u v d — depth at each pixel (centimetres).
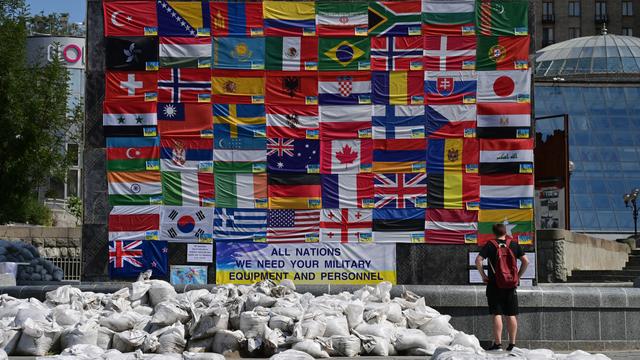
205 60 2244
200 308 1645
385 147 2236
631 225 7256
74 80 6806
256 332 1589
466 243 2222
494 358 1374
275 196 2228
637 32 13350
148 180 2233
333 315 1628
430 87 2245
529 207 2228
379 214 2227
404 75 2245
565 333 1930
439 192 2231
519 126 2241
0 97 4144
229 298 1661
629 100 7631
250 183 2231
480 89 2248
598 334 1931
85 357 1399
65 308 1662
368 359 1545
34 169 4278
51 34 7038
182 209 2225
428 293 1936
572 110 7494
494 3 2259
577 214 7238
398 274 2217
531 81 2244
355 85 2242
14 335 1575
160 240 2217
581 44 9600
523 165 2233
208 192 2228
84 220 2225
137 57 2245
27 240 4100
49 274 3075
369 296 1759
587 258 3966
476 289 1947
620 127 7544
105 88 2242
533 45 2255
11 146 4150
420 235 2222
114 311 1669
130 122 2236
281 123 2236
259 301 1639
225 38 2248
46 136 4284
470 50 2252
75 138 4500
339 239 2220
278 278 2214
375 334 1627
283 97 2242
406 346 1639
